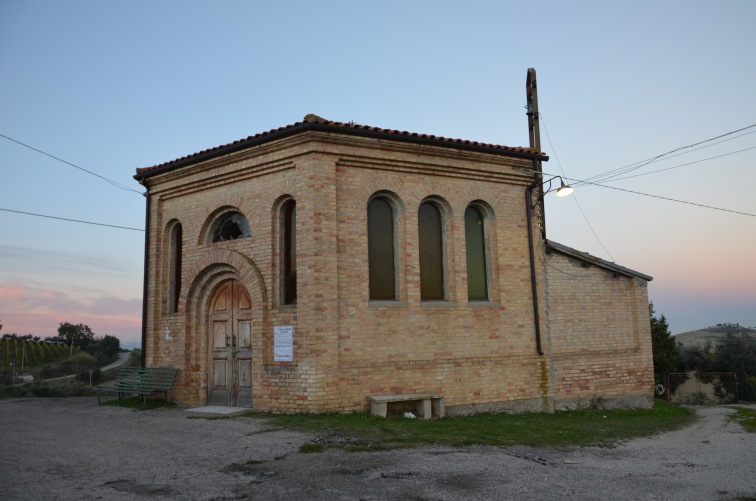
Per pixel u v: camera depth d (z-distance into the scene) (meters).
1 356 45.41
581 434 12.23
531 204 16.08
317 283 12.89
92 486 7.32
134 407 14.66
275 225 13.97
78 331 59.34
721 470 9.10
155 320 15.92
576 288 16.55
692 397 25.81
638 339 17.25
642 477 8.48
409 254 14.21
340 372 12.97
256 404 13.41
